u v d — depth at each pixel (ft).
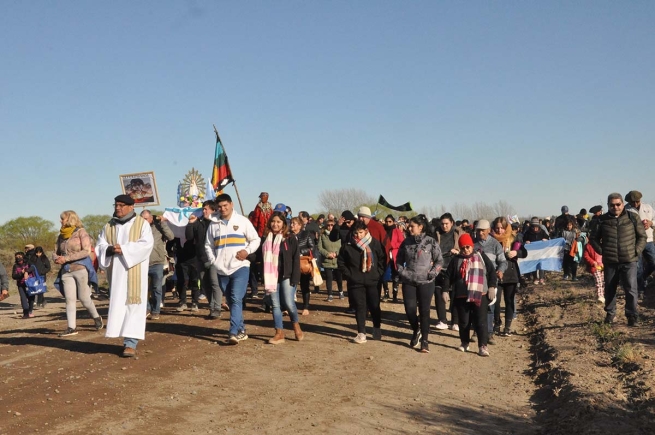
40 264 55.93
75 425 20.35
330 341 36.35
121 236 29.86
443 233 41.70
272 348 33.53
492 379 29.96
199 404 23.39
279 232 35.01
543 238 70.38
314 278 44.50
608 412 22.59
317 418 22.47
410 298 35.14
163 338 35.17
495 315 41.98
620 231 37.58
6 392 23.98
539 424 23.11
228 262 33.19
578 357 31.22
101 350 31.76
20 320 50.34
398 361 32.37
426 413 23.81
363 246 36.09
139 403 23.07
